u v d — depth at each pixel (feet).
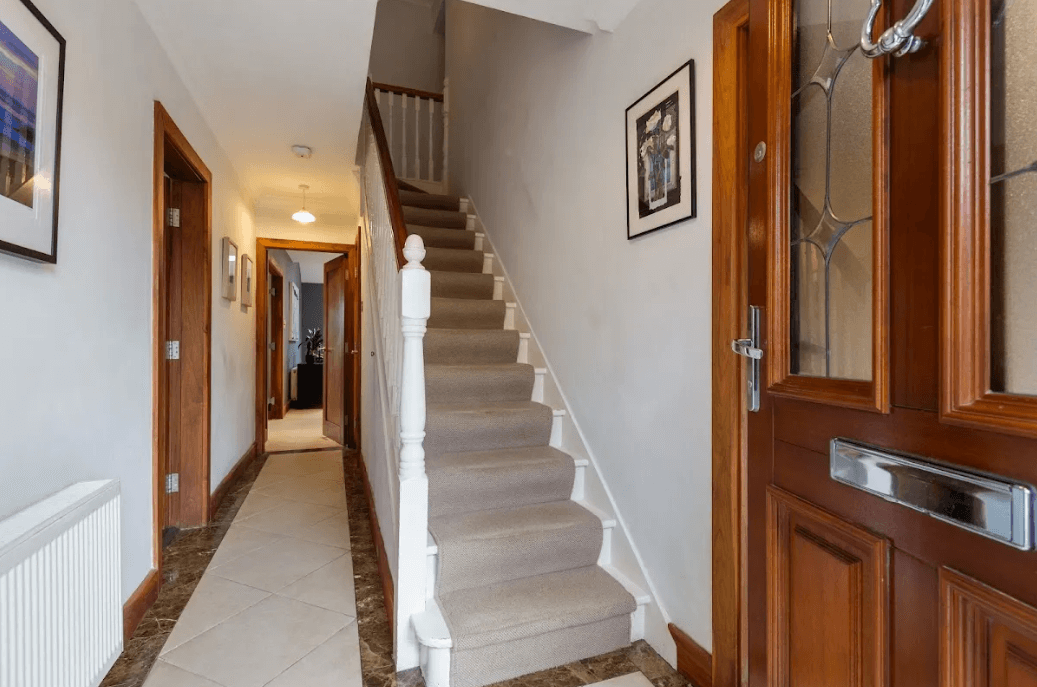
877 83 2.71
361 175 13.16
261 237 16.02
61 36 4.48
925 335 2.45
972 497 2.22
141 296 6.64
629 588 6.17
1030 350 2.26
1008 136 2.29
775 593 3.57
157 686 5.22
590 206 7.55
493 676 5.36
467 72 14.48
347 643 6.02
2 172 3.70
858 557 2.88
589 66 7.62
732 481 4.75
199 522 9.75
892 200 2.64
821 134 3.36
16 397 4.03
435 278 10.84
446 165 16.66
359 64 8.14
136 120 6.49
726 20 4.84
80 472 5.04
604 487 7.03
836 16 3.25
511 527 6.42
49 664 3.67
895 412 2.63
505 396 8.91
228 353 11.99
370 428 11.09
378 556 8.19
